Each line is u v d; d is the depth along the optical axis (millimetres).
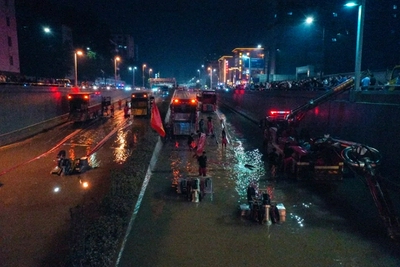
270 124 24953
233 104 61531
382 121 17250
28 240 10938
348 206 13758
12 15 53281
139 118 44688
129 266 9352
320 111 24906
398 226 11188
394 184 15219
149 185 16625
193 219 12523
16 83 37281
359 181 16953
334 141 16625
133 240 10836
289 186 16375
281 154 19531
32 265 9500
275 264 9508
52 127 36438
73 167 18938
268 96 39000
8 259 9828
